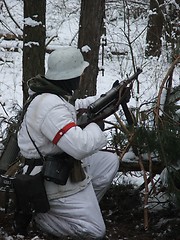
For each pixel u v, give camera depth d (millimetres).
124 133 7328
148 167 7328
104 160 6824
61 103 5922
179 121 7156
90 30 10141
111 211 7645
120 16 22547
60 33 24172
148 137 6703
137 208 7664
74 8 23391
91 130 6004
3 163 6543
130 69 18281
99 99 6262
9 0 22234
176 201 6734
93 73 10242
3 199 7219
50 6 24094
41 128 5926
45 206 6066
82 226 6156
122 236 6797
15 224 6449
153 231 6992
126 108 6684
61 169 6004
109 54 20500
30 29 9938
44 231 6508
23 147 6188
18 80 18578
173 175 6816
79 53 6203
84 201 6207
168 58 9234
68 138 5805
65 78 6023
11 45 20734
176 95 7348
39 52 10008
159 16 18531
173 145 6621
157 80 14406
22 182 6039
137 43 20250
